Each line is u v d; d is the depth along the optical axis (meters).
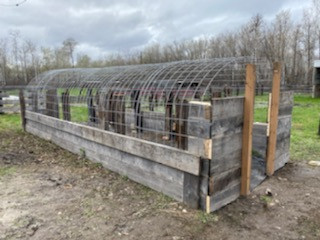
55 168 4.54
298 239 2.57
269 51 23.36
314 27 24.12
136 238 2.56
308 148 5.67
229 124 3.02
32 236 2.58
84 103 5.51
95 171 4.36
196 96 3.58
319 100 15.38
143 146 3.60
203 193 2.96
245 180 3.36
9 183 3.88
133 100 4.51
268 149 4.09
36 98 7.04
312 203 3.31
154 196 3.41
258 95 4.44
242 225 2.79
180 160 3.10
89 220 2.87
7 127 8.10
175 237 2.57
